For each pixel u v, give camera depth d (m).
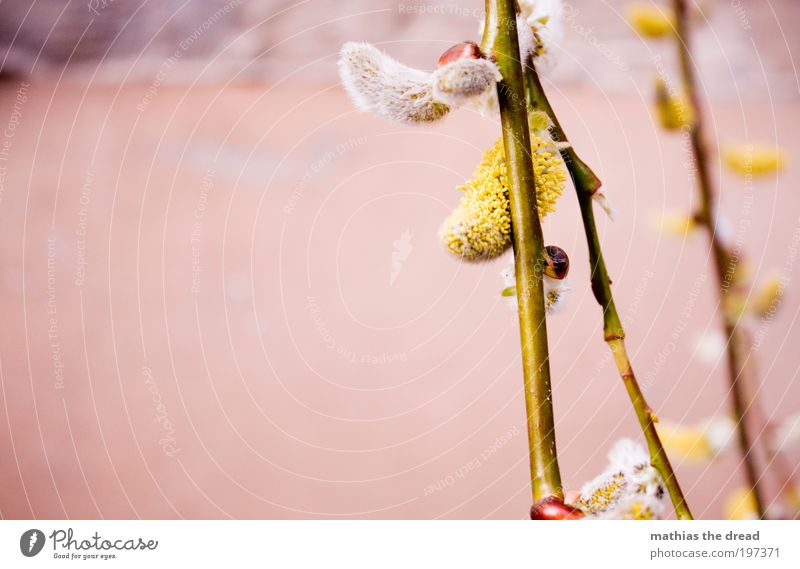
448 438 1.58
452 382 1.77
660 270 1.80
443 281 2.11
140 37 2.61
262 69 2.79
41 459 1.43
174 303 2.04
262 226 2.37
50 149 2.53
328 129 2.68
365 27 2.53
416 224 2.31
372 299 2.08
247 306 2.02
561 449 1.40
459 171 2.47
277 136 2.68
